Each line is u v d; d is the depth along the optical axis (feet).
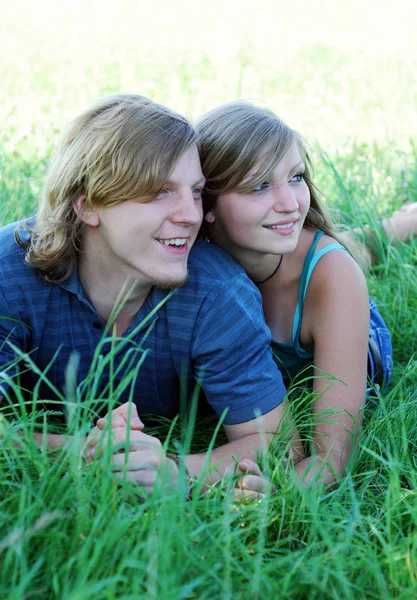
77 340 7.95
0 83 23.50
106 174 7.18
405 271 11.98
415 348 11.16
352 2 47.34
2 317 7.67
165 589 5.16
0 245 7.95
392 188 14.97
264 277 8.86
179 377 8.26
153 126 7.26
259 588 5.66
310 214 9.02
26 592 5.52
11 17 40.40
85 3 46.03
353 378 8.39
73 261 7.66
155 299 7.77
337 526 6.41
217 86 25.13
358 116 20.89
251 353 7.92
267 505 6.31
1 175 13.37
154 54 31.40
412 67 28.58
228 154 7.99
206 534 6.12
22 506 5.78
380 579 5.83
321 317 8.63
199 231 8.76
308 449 8.26
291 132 8.23
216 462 7.54
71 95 22.54
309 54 31.68
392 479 6.73
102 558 5.60
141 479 6.84
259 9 45.34
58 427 8.22
